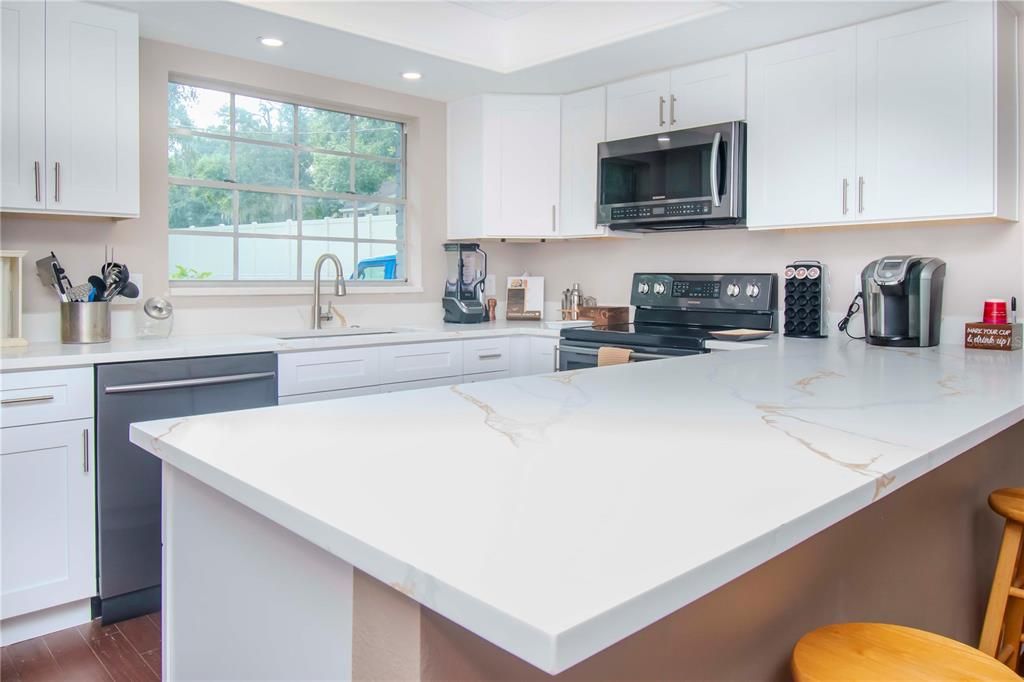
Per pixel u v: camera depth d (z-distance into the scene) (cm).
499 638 56
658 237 388
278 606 98
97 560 243
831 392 164
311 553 90
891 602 166
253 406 279
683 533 73
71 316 266
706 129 322
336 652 86
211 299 327
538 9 339
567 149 388
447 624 75
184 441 114
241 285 346
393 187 407
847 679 102
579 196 383
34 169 253
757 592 121
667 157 340
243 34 300
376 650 79
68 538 236
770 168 311
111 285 279
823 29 291
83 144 263
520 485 90
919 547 177
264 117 352
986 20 252
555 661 52
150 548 253
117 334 296
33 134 253
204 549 116
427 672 73
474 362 359
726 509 80
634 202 352
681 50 318
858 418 133
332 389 305
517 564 65
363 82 371
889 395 160
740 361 226
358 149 391
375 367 320
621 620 57
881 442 113
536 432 121
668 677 103
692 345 302
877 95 278
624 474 95
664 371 202
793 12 273
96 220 291
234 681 110
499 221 392
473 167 397
